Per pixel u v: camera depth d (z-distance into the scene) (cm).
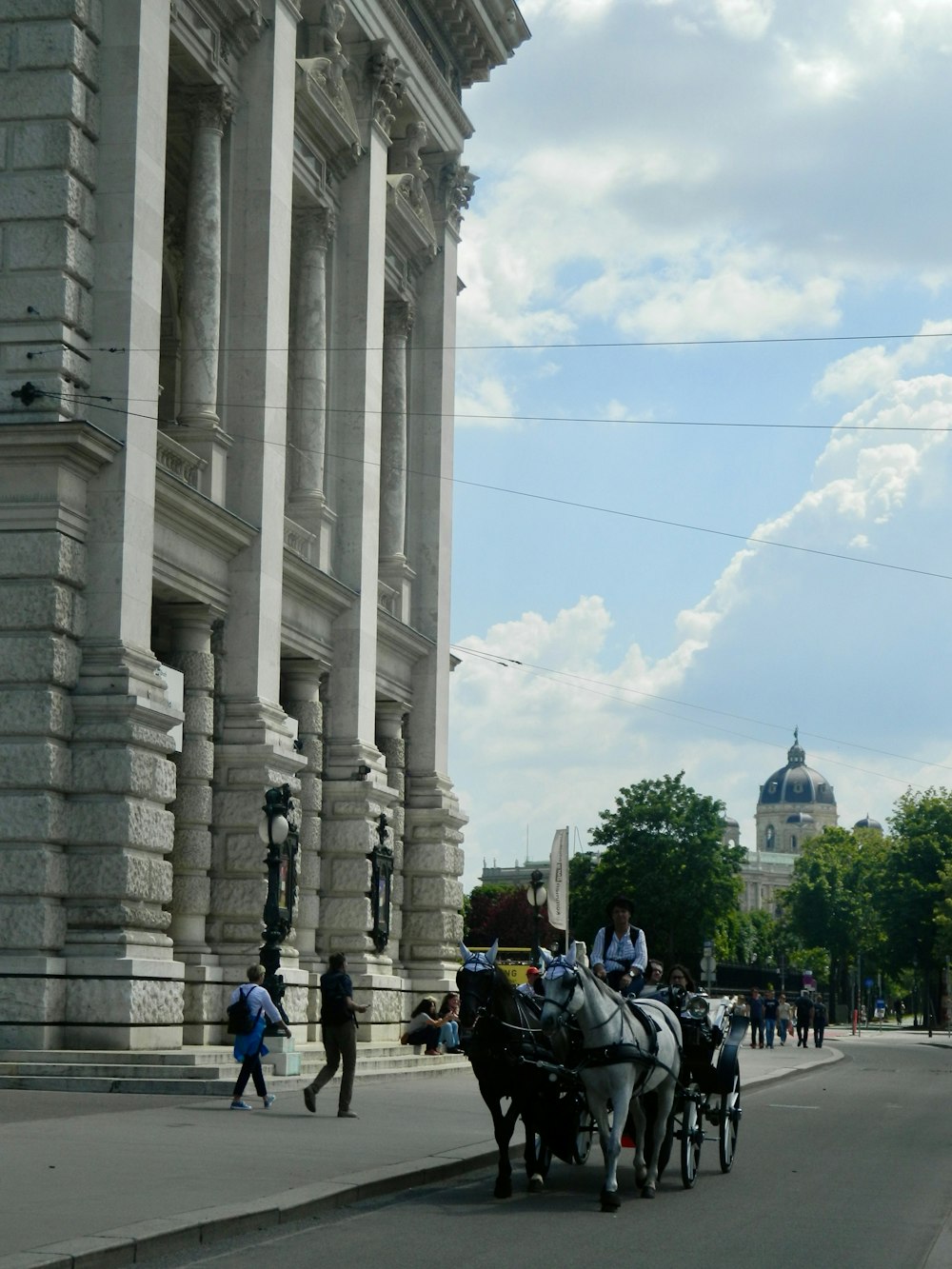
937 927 12681
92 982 2747
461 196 5094
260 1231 1436
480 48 5125
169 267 3938
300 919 3847
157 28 3033
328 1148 1969
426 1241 1408
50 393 2820
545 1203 1694
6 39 2919
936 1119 3077
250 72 3581
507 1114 1744
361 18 4222
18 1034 2714
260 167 3559
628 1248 1394
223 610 3441
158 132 3033
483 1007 1734
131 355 2912
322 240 4109
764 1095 3734
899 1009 19188
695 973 12288
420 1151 1988
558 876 4278
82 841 2789
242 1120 2266
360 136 4234
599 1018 1706
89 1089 2597
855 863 17250
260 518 3475
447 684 5000
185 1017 3228
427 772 4828
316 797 3956
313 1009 3800
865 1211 1684
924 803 13075
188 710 3322
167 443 3209
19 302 2858
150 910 2870
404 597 4753
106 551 2867
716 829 12206
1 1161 1695
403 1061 3672
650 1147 1820
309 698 4022
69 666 2809
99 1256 1208
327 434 4169
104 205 2947
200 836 3312
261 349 3519
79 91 2908
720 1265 1316
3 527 2791
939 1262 1365
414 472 4944
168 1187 1557
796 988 14962
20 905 2741
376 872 4094
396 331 4825
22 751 2758
